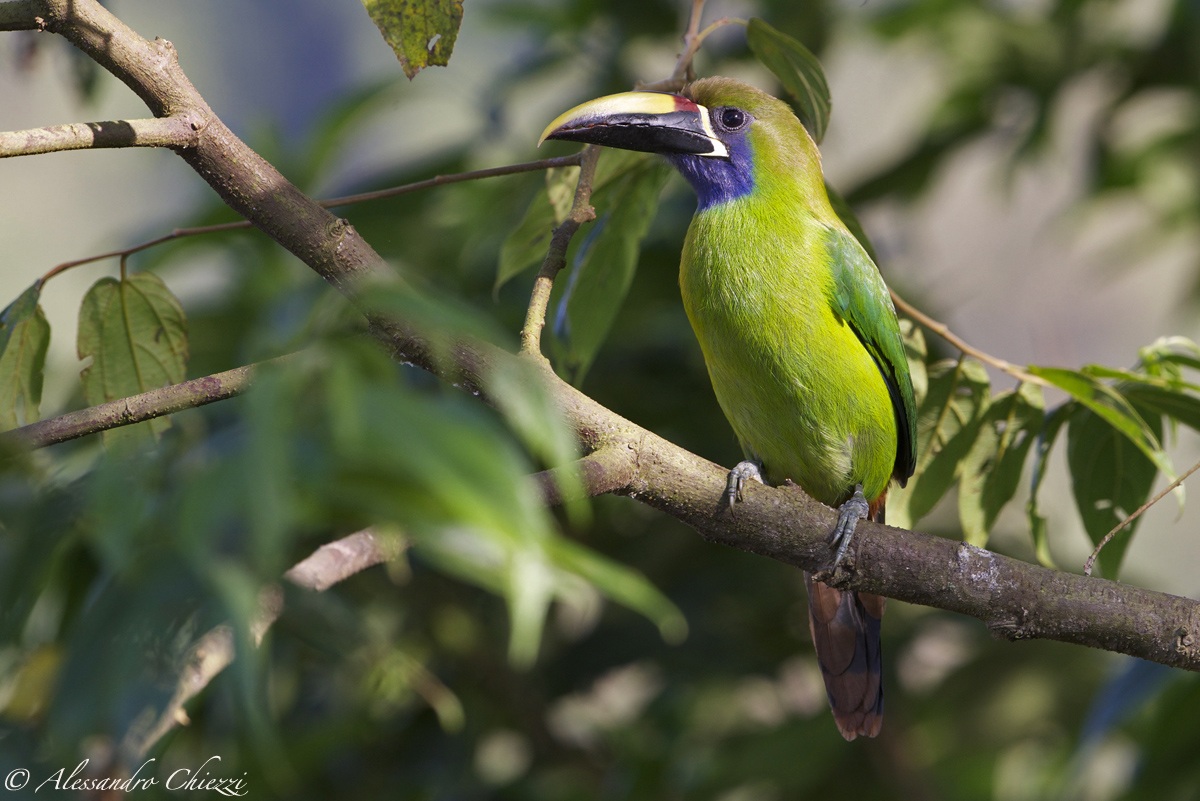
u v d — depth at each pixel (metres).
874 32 11.81
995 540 10.57
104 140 5.09
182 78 5.45
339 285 5.52
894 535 6.20
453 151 9.89
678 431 10.04
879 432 8.20
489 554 3.94
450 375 5.30
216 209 9.64
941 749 9.98
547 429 3.70
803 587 10.11
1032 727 9.92
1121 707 7.65
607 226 7.65
